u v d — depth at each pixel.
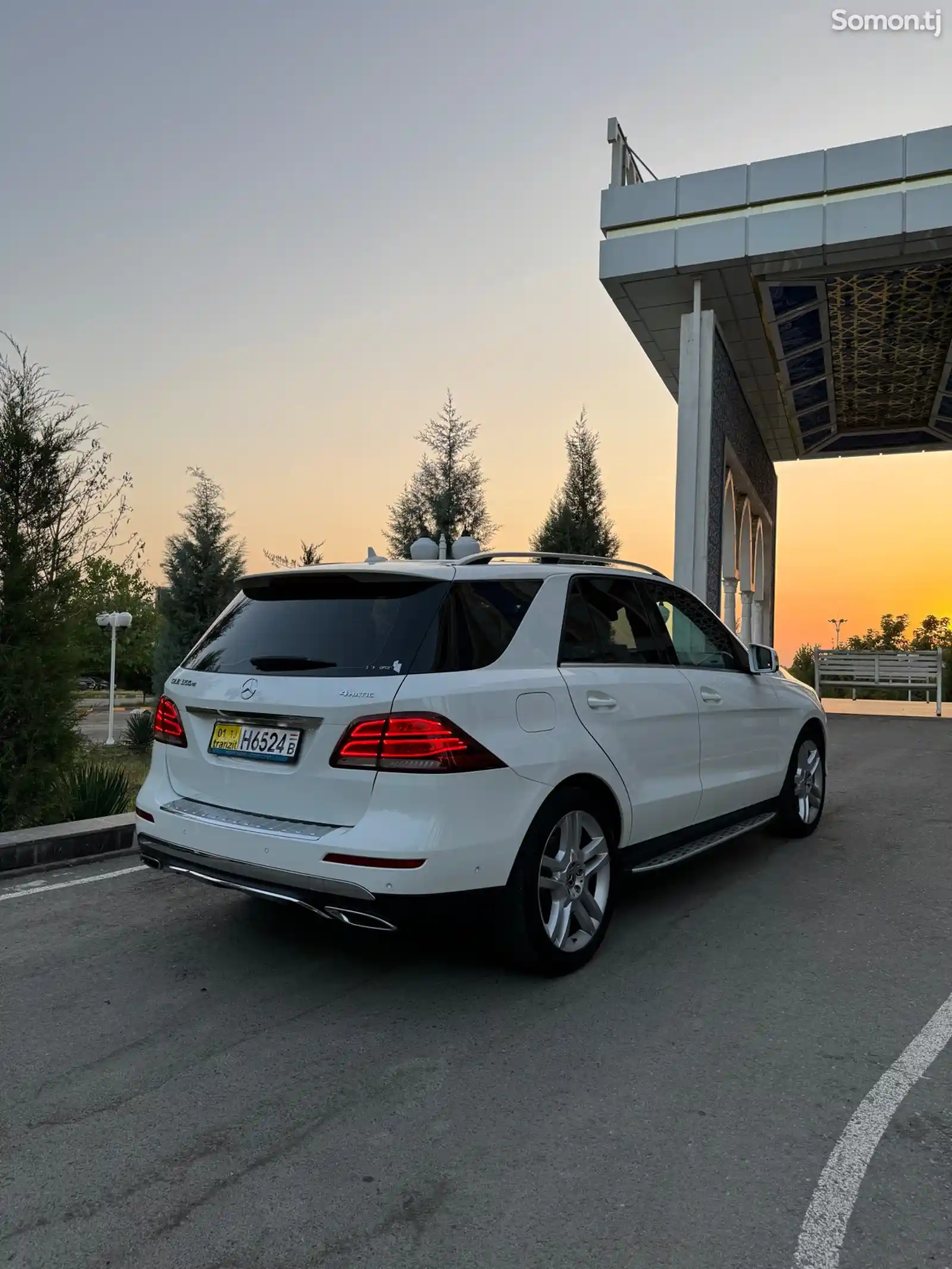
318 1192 2.27
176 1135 2.53
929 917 4.52
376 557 4.68
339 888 3.17
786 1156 2.43
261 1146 2.48
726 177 11.91
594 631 4.14
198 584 25.33
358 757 3.22
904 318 14.30
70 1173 2.35
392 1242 2.09
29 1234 2.12
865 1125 2.58
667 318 13.95
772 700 5.57
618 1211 2.20
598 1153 2.45
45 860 5.45
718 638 5.24
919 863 5.58
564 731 3.68
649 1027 3.24
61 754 6.15
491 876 3.33
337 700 3.28
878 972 3.78
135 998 3.50
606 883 3.94
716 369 13.84
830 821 6.85
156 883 5.11
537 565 4.03
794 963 3.88
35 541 6.11
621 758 4.00
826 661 18.19
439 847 3.15
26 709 5.96
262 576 3.84
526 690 3.56
